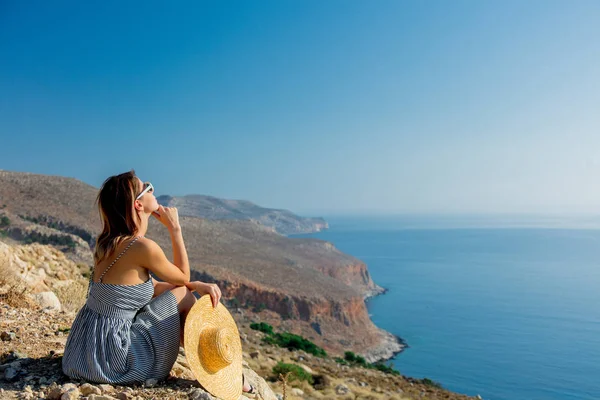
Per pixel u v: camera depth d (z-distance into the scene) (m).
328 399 13.02
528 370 150.75
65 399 3.49
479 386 133.50
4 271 8.32
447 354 171.12
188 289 4.27
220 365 3.99
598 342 189.50
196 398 3.80
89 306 3.98
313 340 167.38
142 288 3.97
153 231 167.62
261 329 32.66
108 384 3.81
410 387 22.61
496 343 188.88
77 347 3.91
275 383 12.38
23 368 4.29
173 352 4.12
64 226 181.75
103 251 3.86
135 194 3.95
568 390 130.38
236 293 178.50
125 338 3.90
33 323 6.21
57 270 11.88
